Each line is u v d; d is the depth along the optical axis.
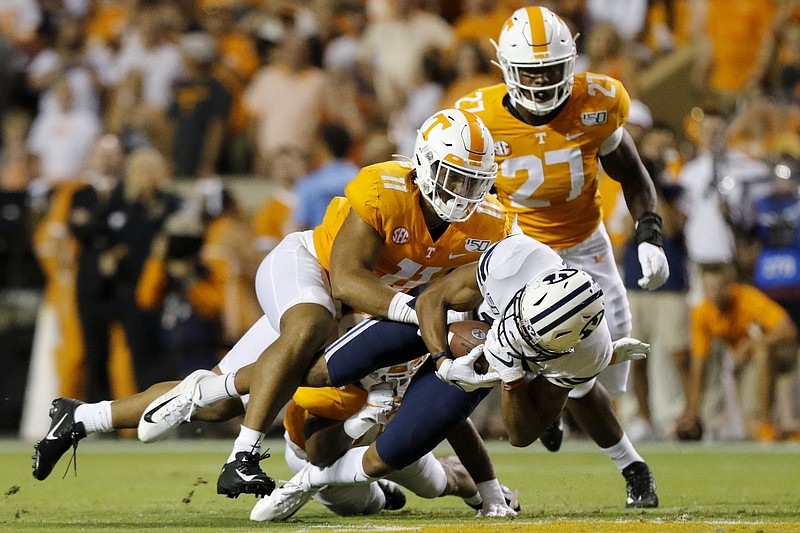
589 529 13.25
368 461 14.82
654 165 31.20
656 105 40.94
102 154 34.59
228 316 34.19
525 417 14.84
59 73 42.62
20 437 35.75
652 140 31.23
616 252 32.38
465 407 14.47
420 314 14.16
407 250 15.52
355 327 15.02
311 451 15.30
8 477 22.95
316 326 15.05
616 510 16.91
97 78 42.75
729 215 32.69
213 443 34.00
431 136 14.97
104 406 16.25
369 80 42.44
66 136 41.38
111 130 41.59
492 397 32.97
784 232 32.91
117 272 33.94
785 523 14.10
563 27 17.72
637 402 32.03
